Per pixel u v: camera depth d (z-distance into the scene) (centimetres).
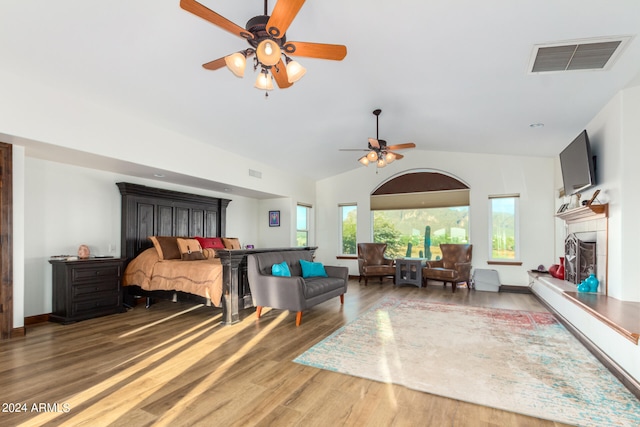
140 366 281
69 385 246
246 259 453
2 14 246
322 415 208
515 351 317
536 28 254
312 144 611
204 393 235
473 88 379
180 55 314
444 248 700
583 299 351
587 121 437
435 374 267
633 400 226
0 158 341
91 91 361
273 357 301
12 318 354
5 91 313
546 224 644
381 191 801
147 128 447
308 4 253
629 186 342
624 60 287
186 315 454
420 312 472
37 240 418
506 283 666
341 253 851
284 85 270
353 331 379
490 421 202
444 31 275
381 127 550
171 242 516
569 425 198
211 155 553
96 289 438
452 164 729
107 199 493
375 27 278
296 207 793
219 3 254
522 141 562
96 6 246
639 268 338
